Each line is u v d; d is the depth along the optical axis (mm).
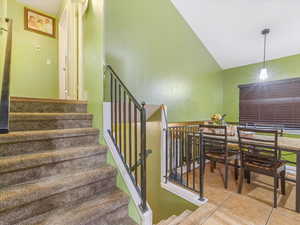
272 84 3684
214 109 4359
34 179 1267
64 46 3178
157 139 2951
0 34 2191
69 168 1453
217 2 2865
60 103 1952
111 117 1839
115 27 2312
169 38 3131
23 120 1538
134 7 2551
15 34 2938
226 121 4516
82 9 2254
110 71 1832
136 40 2580
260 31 3121
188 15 3342
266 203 1968
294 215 1684
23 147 1364
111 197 1390
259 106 3887
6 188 1121
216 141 2596
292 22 2781
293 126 3369
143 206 1410
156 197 2871
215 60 4352
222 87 4590
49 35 3322
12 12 2902
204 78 4020
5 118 676
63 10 2900
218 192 2250
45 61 3270
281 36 3113
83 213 1164
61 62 3227
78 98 2439
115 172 1563
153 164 3002
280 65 3592
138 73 2619
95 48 1956
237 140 2318
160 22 2961
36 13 3170
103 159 1686
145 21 2715
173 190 2488
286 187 2412
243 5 2775
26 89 3053
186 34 3496
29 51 3088
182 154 2662
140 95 2660
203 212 1738
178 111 3371
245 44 3564
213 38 3717
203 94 4004
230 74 4465
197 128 3107
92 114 1981
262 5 2678
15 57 2938
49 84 3314
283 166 2098
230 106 4461
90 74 2082
